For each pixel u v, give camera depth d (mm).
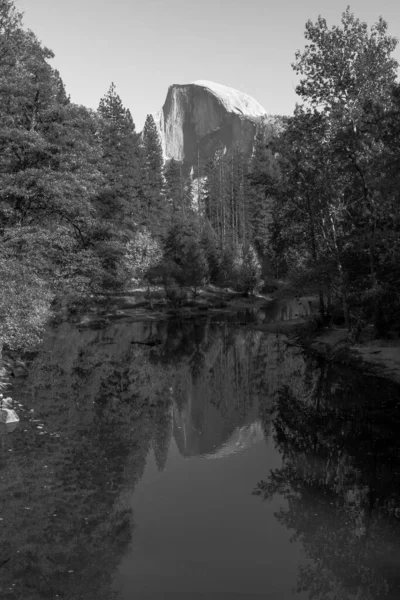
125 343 34344
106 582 6566
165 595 6270
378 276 26578
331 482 10227
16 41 24234
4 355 24359
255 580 6617
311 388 19797
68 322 46938
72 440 13109
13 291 18328
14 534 7988
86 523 8398
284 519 8531
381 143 25422
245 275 78625
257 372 23922
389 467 10961
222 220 108312
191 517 8641
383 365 22609
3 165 25047
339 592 6359
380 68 27062
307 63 28094
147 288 64688
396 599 6172
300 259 38438
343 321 37531
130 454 12125
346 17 27312
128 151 66000
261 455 12094
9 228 21406
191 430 14328
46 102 26094
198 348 32438
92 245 29859
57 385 20234
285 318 52875
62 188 23547
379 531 8078
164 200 86625
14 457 11617
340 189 30719
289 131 30625
